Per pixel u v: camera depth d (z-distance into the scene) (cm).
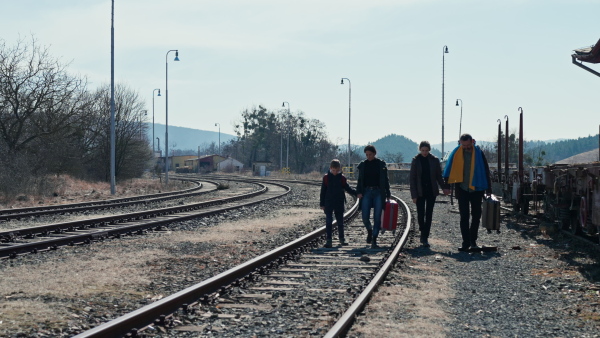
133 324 583
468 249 1183
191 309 664
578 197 1248
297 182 5616
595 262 1016
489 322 645
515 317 669
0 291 773
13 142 3678
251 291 777
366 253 1126
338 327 560
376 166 1229
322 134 12162
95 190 3562
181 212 2088
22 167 3131
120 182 4719
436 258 1073
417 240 1329
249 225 1680
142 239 1332
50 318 638
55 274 899
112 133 3253
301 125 12106
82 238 1270
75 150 4328
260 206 2405
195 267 977
